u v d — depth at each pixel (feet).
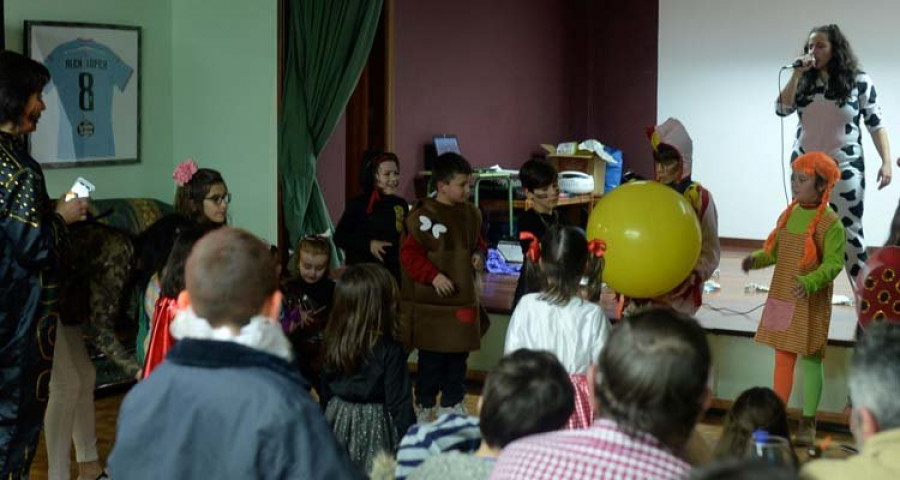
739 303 21.67
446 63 30.58
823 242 15.14
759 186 35.12
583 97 38.45
